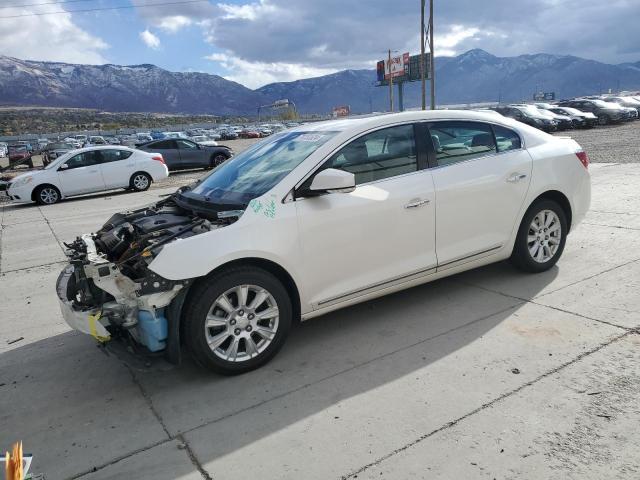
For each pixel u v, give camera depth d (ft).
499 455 8.34
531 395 9.94
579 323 12.81
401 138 13.57
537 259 16.15
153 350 11.02
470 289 15.70
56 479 8.75
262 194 11.98
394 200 13.01
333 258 12.37
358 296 13.02
